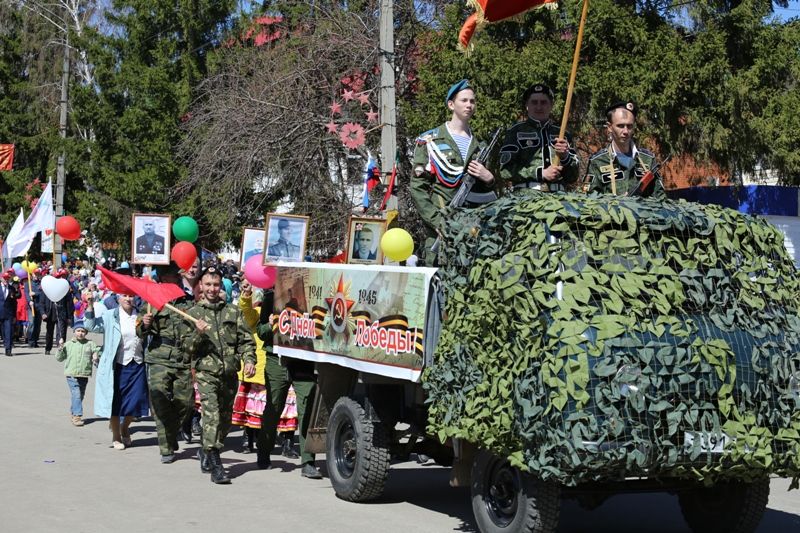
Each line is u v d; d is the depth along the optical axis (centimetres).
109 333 1207
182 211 3028
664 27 1778
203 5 3541
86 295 1373
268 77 2516
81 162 3578
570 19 1820
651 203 741
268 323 1096
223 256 3734
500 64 1761
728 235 739
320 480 1039
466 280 742
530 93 890
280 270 1048
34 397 1642
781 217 2056
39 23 4634
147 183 3394
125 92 3600
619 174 855
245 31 3069
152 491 964
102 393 1198
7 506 884
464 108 904
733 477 689
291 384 1122
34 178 4775
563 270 683
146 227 1223
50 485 981
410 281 795
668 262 712
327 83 2433
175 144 3416
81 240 4081
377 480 899
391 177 1387
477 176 840
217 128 2511
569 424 635
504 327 688
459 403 718
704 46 1722
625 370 646
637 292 678
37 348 2628
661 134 1773
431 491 995
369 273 859
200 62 3556
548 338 657
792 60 1838
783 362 698
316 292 956
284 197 2634
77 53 4353
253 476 1055
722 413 667
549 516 699
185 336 1035
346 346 890
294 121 2389
